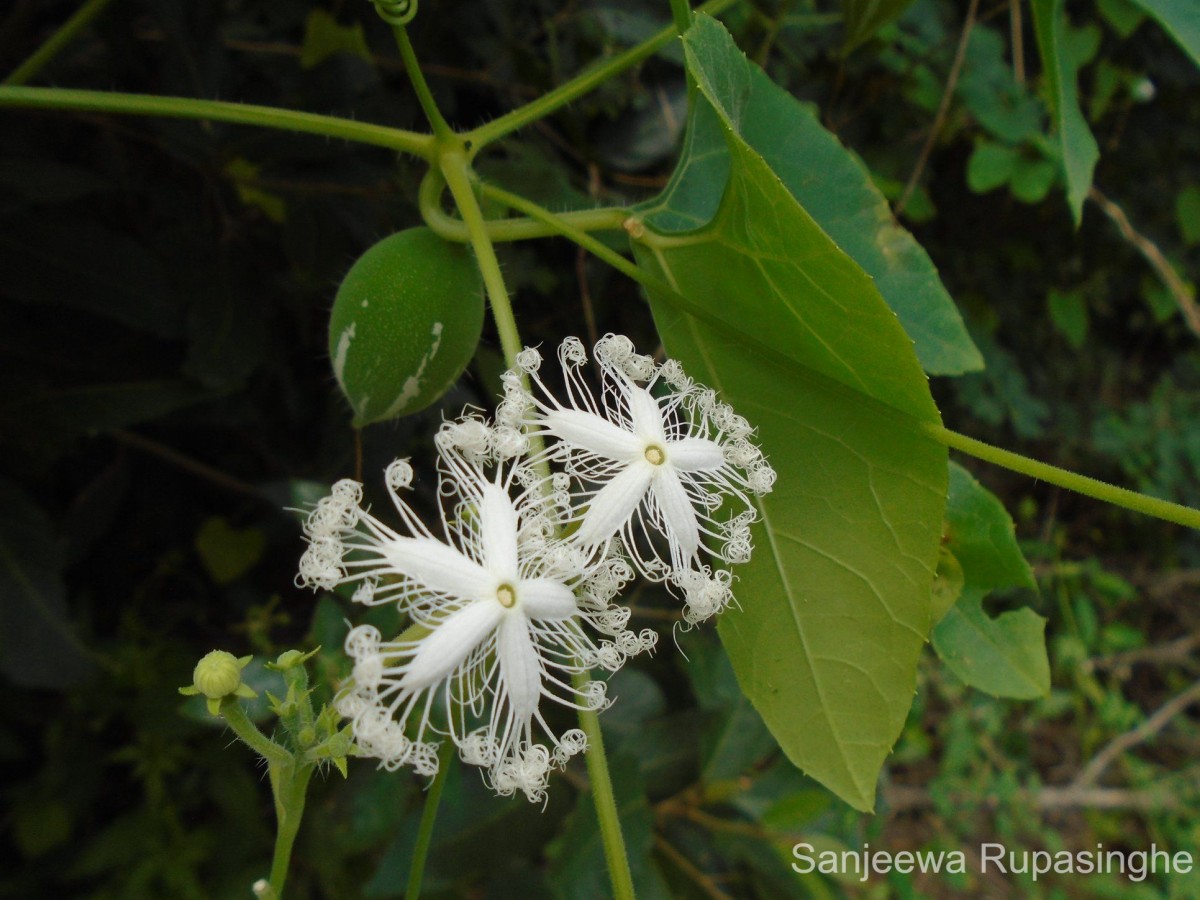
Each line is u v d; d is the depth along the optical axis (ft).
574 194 0.84
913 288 0.61
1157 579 2.20
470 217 0.53
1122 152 1.78
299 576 0.38
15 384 0.80
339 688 0.39
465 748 0.39
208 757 1.07
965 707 1.78
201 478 1.05
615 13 0.93
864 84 1.26
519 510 0.42
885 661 0.50
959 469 0.63
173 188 0.85
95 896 1.04
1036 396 1.99
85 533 0.94
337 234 0.86
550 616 0.41
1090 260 1.82
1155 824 1.92
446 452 0.42
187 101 0.56
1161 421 2.12
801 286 0.48
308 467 0.96
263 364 0.91
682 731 0.98
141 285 0.80
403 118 0.87
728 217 0.51
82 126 0.86
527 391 0.45
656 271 0.57
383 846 1.07
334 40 0.83
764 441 0.53
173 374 0.84
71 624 0.80
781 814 0.96
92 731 1.06
